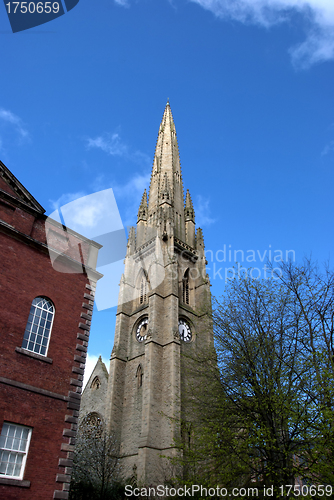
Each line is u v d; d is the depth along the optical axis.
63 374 22.00
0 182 24.23
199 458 24.98
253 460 22.55
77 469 35.75
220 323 28.27
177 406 42.31
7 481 17.48
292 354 23.86
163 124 85.50
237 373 25.06
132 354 53.22
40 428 19.73
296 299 26.06
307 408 20.78
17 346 20.55
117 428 46.91
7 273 21.83
